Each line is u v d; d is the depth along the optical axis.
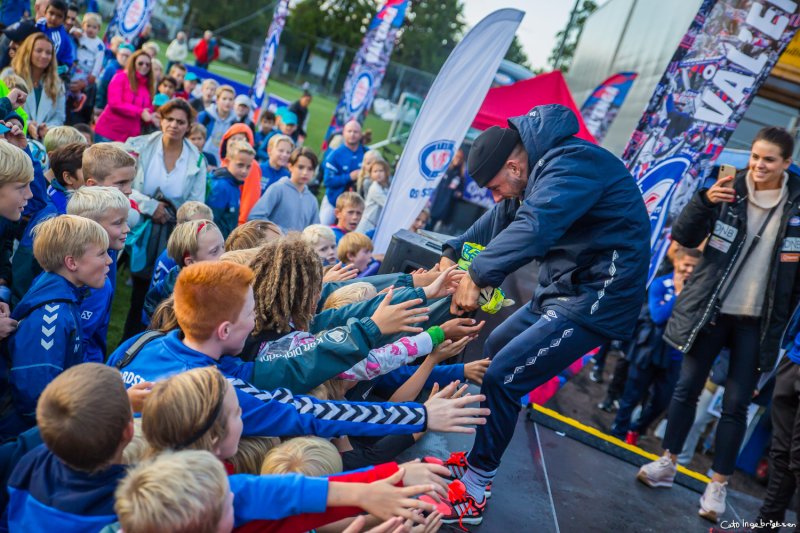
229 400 1.72
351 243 4.38
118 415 1.63
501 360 2.62
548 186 2.48
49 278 2.54
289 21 46.78
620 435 6.67
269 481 1.71
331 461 2.00
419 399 3.22
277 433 2.06
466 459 2.88
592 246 2.59
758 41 4.84
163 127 4.92
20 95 4.01
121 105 7.30
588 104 9.28
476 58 5.31
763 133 3.32
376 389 3.02
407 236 3.98
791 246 3.36
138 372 2.11
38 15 7.60
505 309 4.01
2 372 2.45
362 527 1.80
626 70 8.70
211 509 1.40
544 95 8.54
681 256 6.19
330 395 2.47
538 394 5.08
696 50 4.98
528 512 3.03
